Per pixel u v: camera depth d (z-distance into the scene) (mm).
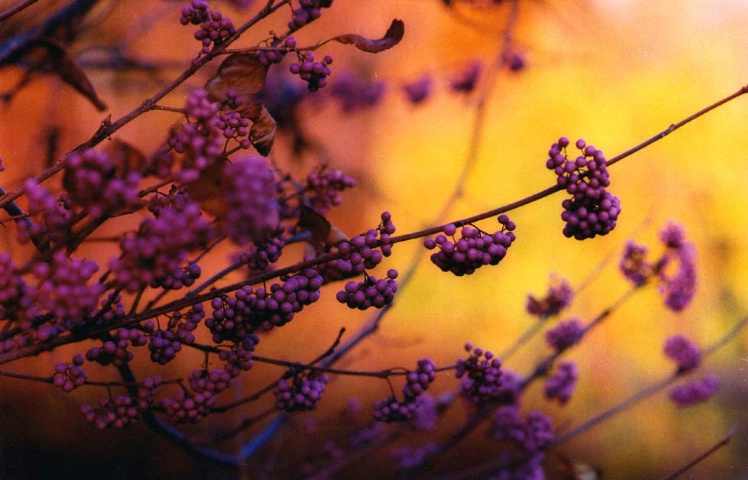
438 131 2170
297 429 940
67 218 544
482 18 1082
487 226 1967
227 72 577
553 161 567
